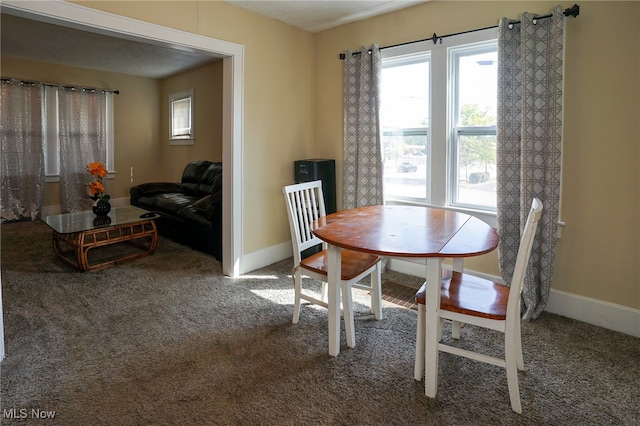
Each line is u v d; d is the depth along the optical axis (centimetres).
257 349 224
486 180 310
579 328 253
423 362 198
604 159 247
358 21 370
